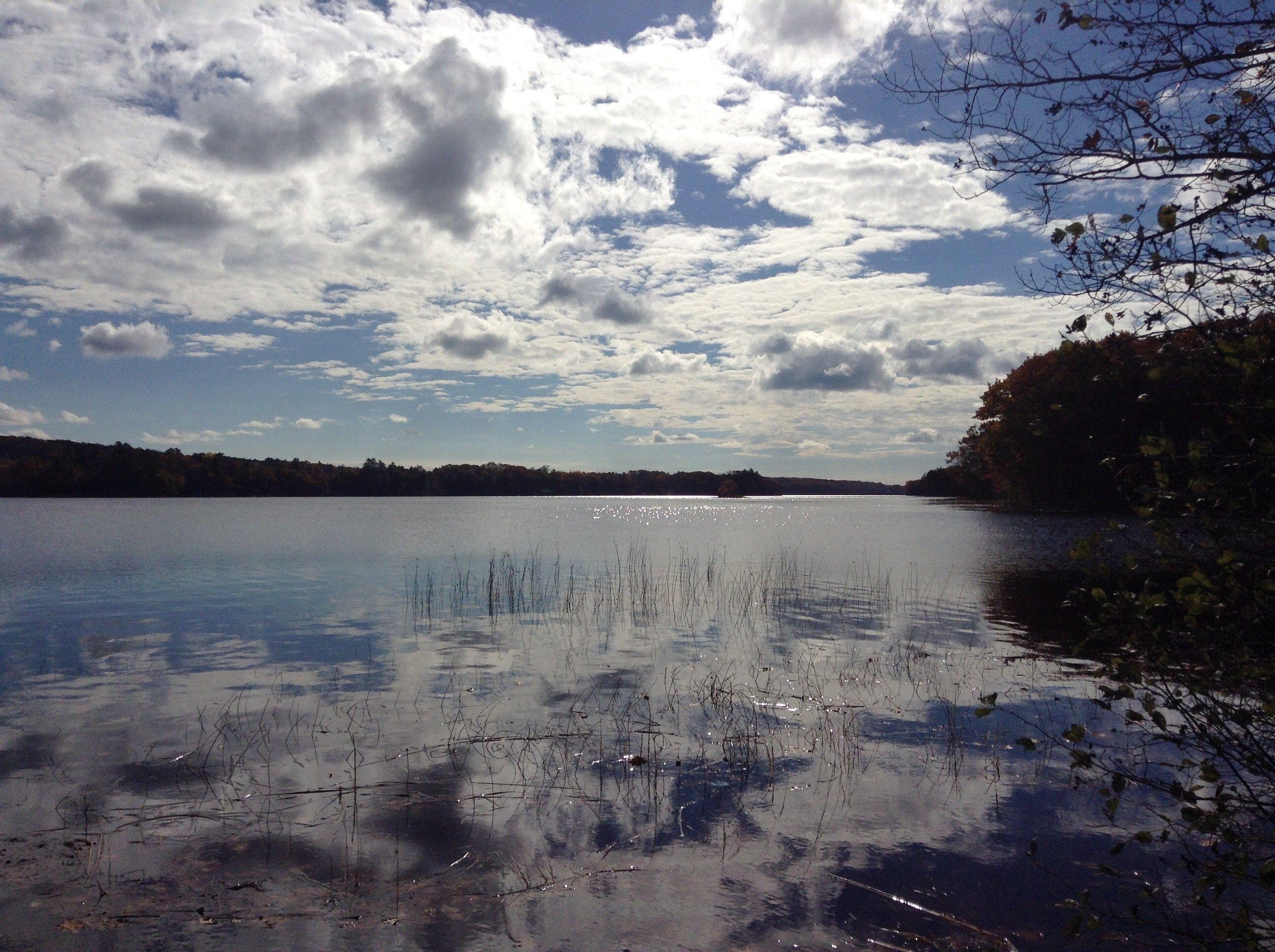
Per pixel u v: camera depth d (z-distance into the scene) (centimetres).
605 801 833
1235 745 482
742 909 632
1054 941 588
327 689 1265
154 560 3303
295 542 4231
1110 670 522
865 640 1662
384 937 588
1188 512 470
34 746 988
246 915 617
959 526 5594
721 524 6544
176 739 1020
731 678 1334
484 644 1619
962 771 912
